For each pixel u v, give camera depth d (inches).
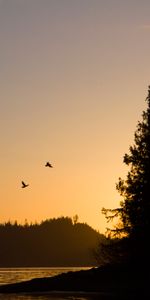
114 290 3122.5
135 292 3014.3
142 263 3026.6
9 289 3558.1
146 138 3107.8
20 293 3344.0
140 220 3006.9
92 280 3380.9
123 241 3090.6
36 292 3383.4
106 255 3191.4
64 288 3398.1
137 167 3110.2
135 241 3014.3
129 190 3107.8
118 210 3157.0
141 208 3021.7
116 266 3329.2
